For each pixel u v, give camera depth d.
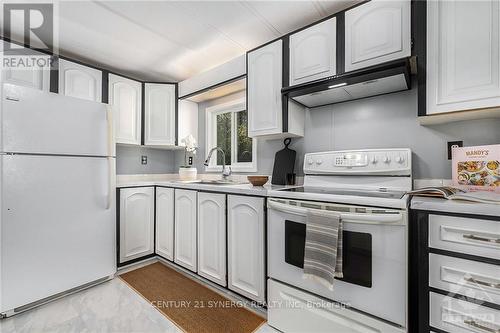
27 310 1.64
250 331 1.45
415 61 1.32
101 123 2.04
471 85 1.12
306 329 1.32
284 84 1.80
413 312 1.04
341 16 1.54
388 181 1.49
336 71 1.55
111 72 2.42
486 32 1.09
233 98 2.69
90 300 1.77
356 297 1.15
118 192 2.27
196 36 2.00
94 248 1.98
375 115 1.71
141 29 1.90
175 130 2.82
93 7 1.63
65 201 1.82
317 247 1.19
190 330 1.45
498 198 0.93
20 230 1.61
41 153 1.70
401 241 1.04
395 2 1.36
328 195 1.25
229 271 1.80
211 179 2.92
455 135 1.41
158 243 2.50
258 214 1.61
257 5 1.63
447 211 0.95
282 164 2.09
